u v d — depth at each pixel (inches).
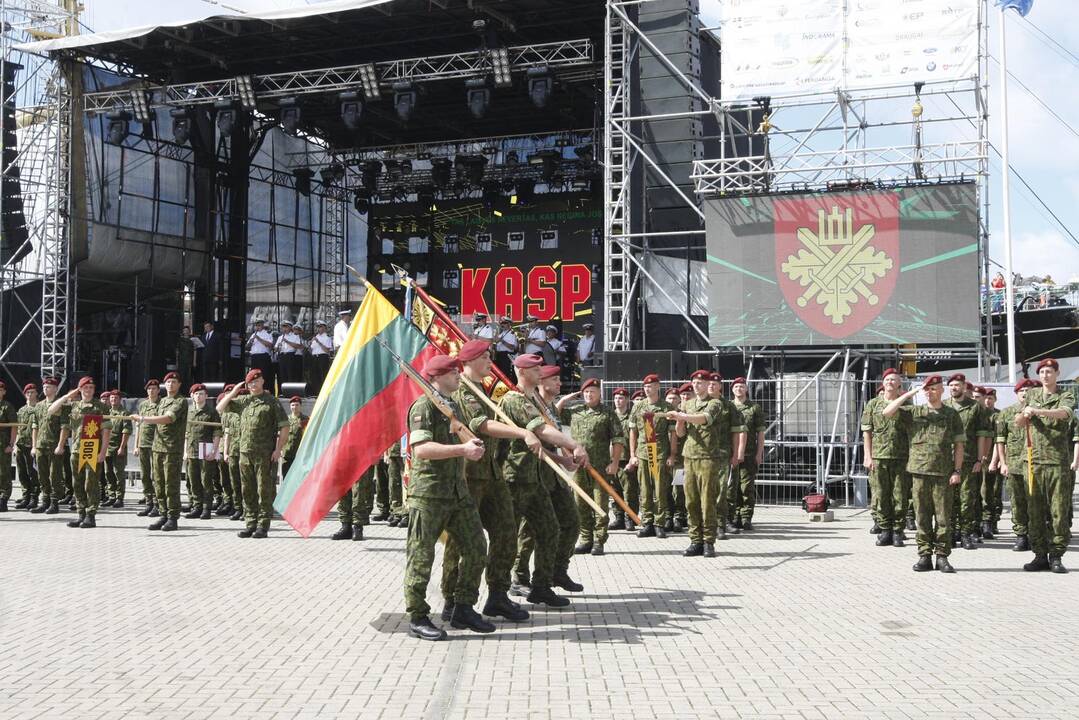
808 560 469.7
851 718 219.5
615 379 756.6
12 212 1058.1
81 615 334.6
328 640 297.7
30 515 681.6
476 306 1273.4
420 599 296.7
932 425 436.5
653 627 316.8
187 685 247.1
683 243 838.5
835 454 741.3
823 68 743.1
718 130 898.7
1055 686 246.1
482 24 938.7
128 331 1157.7
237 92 1038.4
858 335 743.7
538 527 347.3
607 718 219.9
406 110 975.6
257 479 552.4
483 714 222.5
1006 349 1103.0
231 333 1205.1
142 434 671.1
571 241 1240.8
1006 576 424.2
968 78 715.4
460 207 1293.1
